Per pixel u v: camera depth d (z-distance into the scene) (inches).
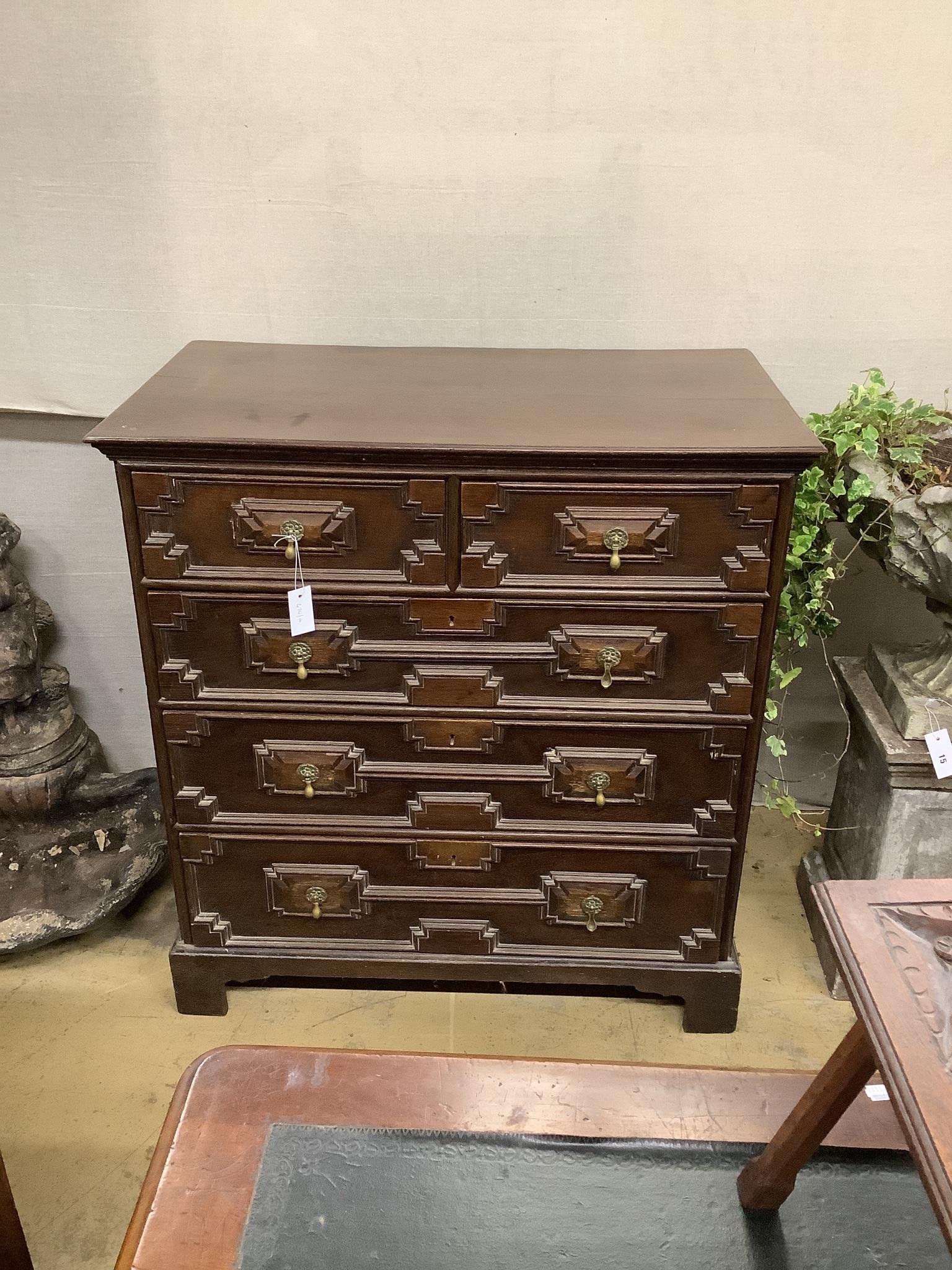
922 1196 51.9
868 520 67.3
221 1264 48.3
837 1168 52.9
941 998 38.3
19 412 79.7
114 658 90.7
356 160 71.8
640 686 63.4
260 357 71.7
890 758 68.7
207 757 66.6
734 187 72.4
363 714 64.7
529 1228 50.3
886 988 38.6
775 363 78.5
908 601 85.5
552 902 70.4
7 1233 50.5
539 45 68.4
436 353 73.8
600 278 75.5
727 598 60.2
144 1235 49.3
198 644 63.1
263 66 68.9
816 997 76.7
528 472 57.2
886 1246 49.9
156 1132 66.3
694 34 67.9
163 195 72.6
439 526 59.0
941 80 68.8
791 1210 51.3
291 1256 48.7
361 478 57.7
